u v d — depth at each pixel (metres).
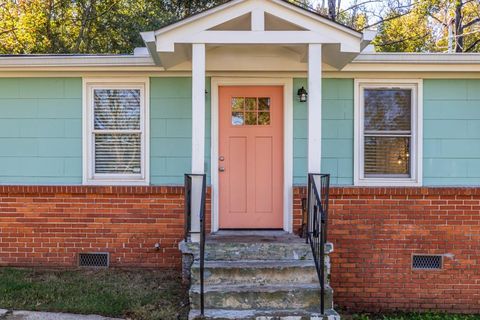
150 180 6.22
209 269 4.75
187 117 6.23
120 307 4.71
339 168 6.21
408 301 5.82
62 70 6.14
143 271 5.93
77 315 4.52
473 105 6.20
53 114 6.25
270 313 4.38
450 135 6.20
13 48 13.92
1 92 6.26
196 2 14.12
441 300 5.82
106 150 6.33
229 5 4.99
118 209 6.02
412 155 6.22
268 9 5.05
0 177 6.23
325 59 5.73
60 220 6.03
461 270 5.83
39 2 13.80
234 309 4.50
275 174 6.27
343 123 6.22
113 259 6.02
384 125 6.27
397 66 6.03
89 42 14.14
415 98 6.22
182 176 6.22
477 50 17.50
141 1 14.09
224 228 6.25
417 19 17.31
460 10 16.94
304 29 5.13
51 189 6.00
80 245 6.02
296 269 4.77
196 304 4.51
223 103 6.28
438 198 5.84
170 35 5.07
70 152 6.24
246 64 6.00
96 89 6.31
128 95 6.32
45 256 6.04
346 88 6.22
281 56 6.00
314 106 5.07
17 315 4.47
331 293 4.53
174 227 6.00
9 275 5.65
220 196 6.26
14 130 6.25
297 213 5.97
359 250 5.82
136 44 13.83
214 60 5.98
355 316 5.54
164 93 6.25
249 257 5.10
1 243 6.05
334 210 5.83
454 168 6.18
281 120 6.27
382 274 5.84
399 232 5.84
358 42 5.11
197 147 5.07
